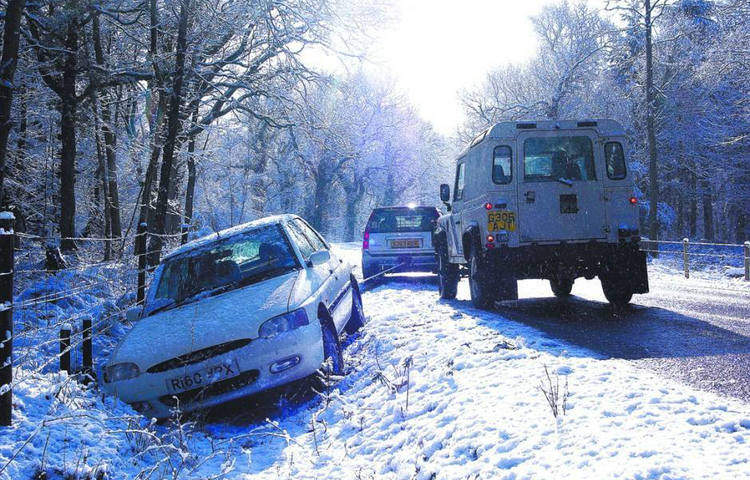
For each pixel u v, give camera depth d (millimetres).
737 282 14570
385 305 10891
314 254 6891
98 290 10430
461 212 10562
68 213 16000
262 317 5648
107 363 5750
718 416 3281
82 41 17062
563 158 8859
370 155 55500
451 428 3957
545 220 8766
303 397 6012
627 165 8805
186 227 12992
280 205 60344
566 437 3324
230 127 22422
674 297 10555
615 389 3961
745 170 40125
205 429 5512
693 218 49562
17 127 17938
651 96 29281
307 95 19109
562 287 11898
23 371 5453
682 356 5246
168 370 5465
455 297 11852
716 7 25125
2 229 4219
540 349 5594
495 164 8844
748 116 27594
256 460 4625
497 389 4457
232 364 5445
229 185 37844
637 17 30047
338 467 4129
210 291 6516
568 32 37969
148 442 4719
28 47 15109
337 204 67688
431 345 6535
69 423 4488
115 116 20984
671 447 2965
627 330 6816
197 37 16328
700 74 27000
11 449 3861
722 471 2645
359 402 5445
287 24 16641
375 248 15477
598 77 38125
